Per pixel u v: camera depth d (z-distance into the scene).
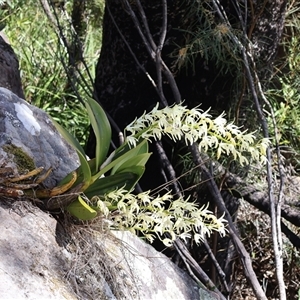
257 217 3.44
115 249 1.57
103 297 1.43
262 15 2.53
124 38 2.50
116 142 2.76
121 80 2.71
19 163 1.51
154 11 2.55
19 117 1.63
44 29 4.66
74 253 1.46
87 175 1.41
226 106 2.64
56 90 4.07
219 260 2.87
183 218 1.38
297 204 2.66
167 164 2.37
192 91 2.63
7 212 1.42
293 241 2.58
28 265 1.33
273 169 2.96
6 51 2.67
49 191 1.46
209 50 2.46
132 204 1.37
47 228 1.45
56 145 1.69
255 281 1.96
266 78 2.72
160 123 1.36
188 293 1.76
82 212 1.45
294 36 2.99
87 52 4.50
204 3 2.50
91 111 1.44
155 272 1.68
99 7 4.81
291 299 3.33
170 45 2.58
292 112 3.27
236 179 2.62
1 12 4.53
